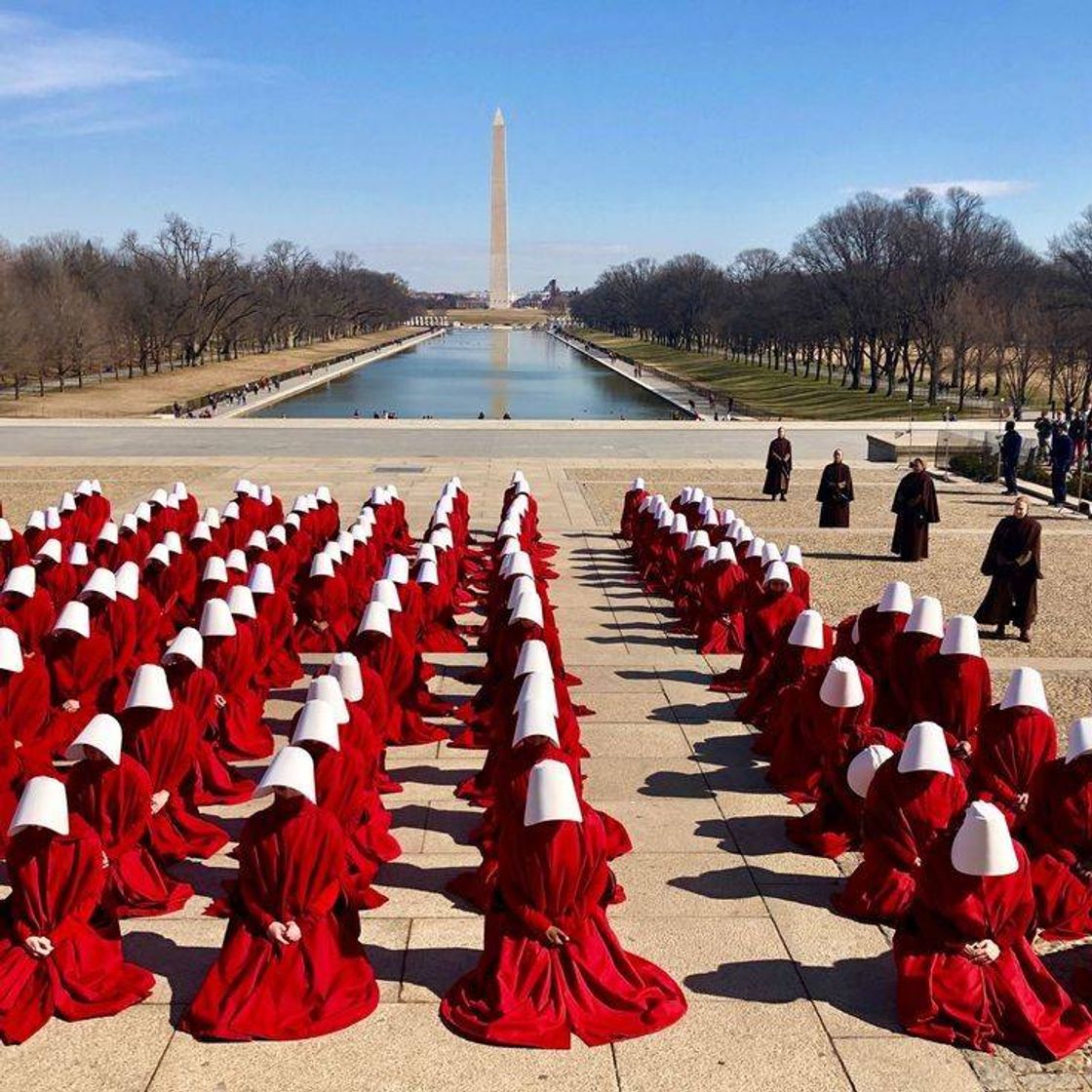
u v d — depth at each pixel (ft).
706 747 54.65
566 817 30.89
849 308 409.28
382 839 42.01
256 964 32.14
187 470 157.38
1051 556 102.22
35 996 32.09
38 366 364.79
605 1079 30.17
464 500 106.01
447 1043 31.48
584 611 82.48
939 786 36.65
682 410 338.54
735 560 72.08
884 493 139.74
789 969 35.37
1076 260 334.44
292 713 59.00
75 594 72.43
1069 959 36.14
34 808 31.12
